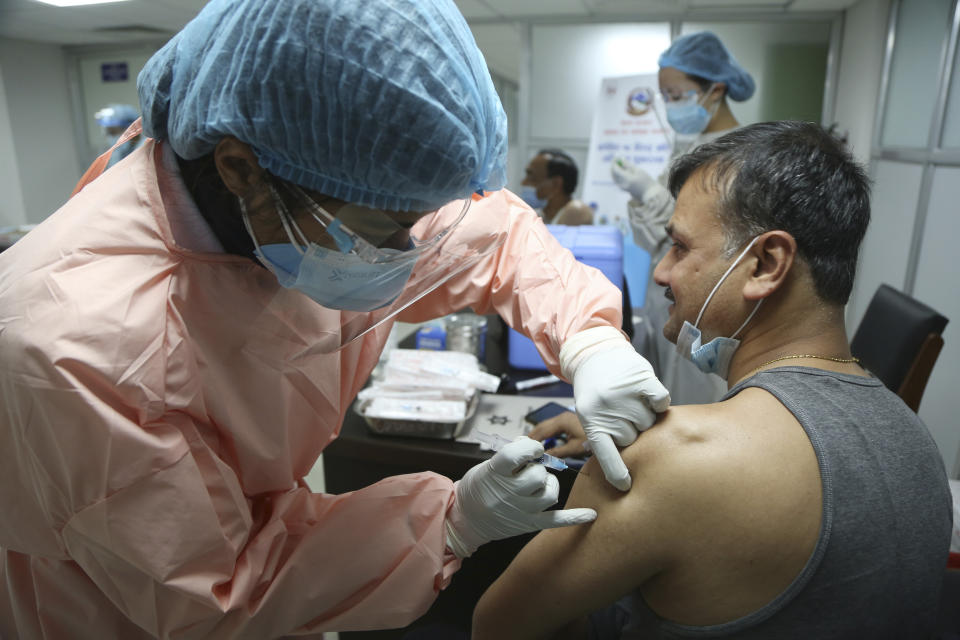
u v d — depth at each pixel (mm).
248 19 539
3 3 3992
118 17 4512
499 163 694
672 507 591
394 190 604
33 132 5871
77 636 764
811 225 625
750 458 574
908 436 620
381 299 707
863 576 567
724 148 684
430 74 552
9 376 568
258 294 707
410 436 1233
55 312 570
